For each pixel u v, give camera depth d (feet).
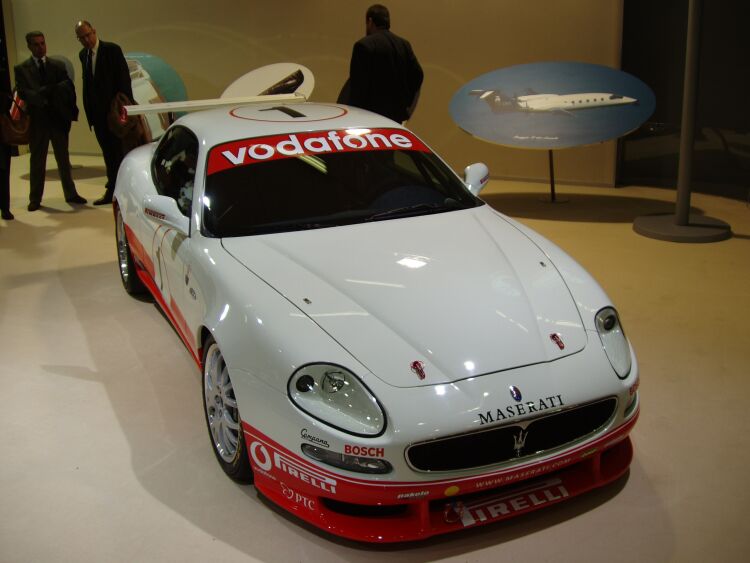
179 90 29.84
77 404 11.43
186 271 10.25
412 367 7.60
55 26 34.86
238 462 8.86
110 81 23.89
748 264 17.04
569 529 8.22
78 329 14.42
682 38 23.49
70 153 36.24
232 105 15.44
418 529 7.71
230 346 8.36
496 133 21.45
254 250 9.62
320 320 8.15
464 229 10.48
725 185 23.52
